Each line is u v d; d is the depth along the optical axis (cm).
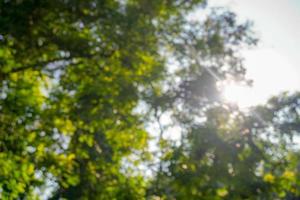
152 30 1002
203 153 926
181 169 922
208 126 942
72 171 1166
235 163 901
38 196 1224
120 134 1145
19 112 1090
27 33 983
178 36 1060
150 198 1035
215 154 920
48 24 1005
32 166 1096
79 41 1073
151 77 1079
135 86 1098
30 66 1078
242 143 935
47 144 1127
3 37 1024
